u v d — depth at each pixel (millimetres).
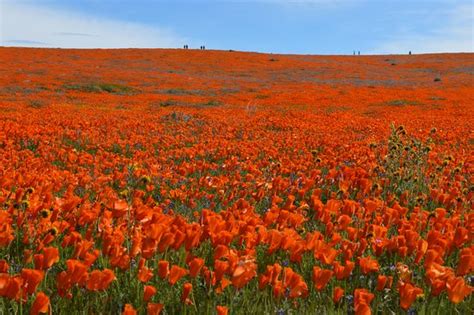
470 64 83938
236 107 35906
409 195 7566
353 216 5316
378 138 16672
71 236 3838
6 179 5617
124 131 18578
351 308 3262
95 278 2877
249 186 7574
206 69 72562
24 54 76750
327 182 7730
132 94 44625
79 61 73312
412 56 101938
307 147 14852
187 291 3012
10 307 3082
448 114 31016
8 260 3973
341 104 39344
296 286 3055
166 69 70250
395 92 48844
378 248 3912
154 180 8508
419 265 3998
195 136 18297
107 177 7770
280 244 3707
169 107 33750
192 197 6938
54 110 26969
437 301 3418
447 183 7488
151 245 3334
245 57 89062
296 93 47625
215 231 3715
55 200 4785
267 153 12438
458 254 4312
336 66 81500
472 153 12594
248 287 3602
